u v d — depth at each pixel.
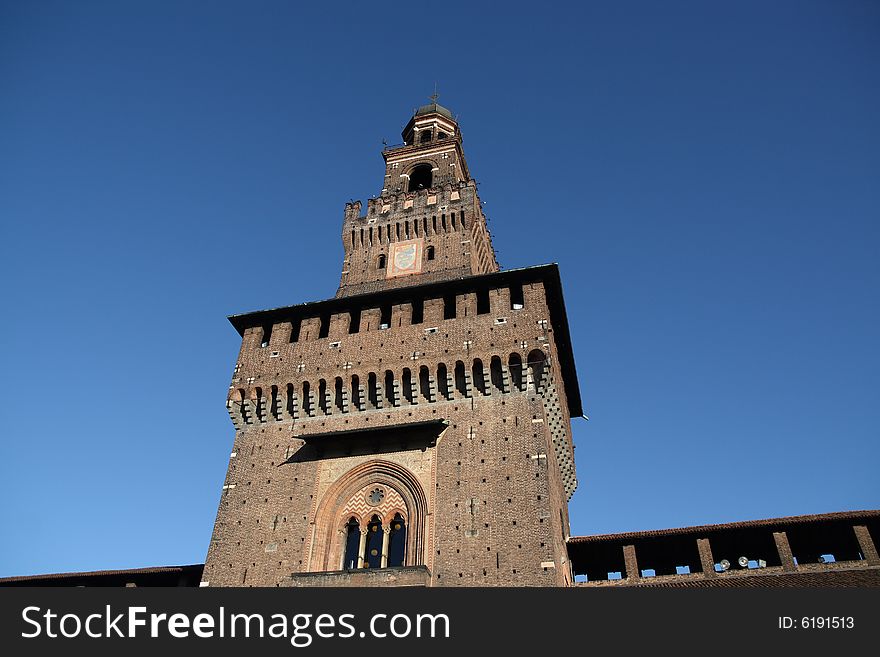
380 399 45.50
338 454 43.69
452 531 38.81
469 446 41.84
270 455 44.91
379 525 41.28
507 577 36.41
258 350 50.12
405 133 78.19
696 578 38.12
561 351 52.62
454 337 46.19
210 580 40.16
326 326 51.66
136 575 44.06
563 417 49.97
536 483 39.38
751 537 40.06
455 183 62.06
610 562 43.66
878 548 38.81
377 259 59.03
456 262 56.47
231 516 42.53
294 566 39.72
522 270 47.31
